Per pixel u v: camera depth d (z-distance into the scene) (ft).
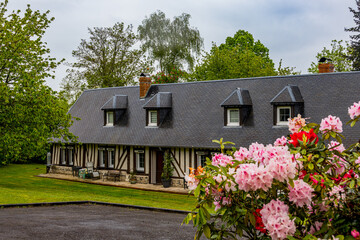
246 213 12.31
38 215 41.55
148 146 83.41
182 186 77.77
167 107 85.66
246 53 129.70
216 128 76.33
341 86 69.26
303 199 11.62
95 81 138.00
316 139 12.91
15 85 69.67
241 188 11.47
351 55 135.33
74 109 108.37
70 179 92.73
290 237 10.66
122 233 33.53
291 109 68.64
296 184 11.57
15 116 67.67
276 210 11.22
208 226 12.68
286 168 11.16
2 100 68.44
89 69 139.44
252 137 70.54
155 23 142.31
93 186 83.05
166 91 91.76
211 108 80.94
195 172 12.96
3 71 72.38
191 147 75.46
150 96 93.40
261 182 11.13
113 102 93.86
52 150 104.27
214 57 128.47
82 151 96.48
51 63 74.79
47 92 70.69
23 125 69.21
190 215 12.81
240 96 74.74
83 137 95.81
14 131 68.69
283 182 11.73
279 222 10.91
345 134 61.52
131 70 141.08
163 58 142.61
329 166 12.66
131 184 83.61
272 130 69.82
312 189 11.65
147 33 142.51
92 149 94.32
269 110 73.20
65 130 76.43
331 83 70.69
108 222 38.65
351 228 11.95
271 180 11.18
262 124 71.77
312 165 12.16
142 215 44.34
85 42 139.13
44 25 76.79
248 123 73.41
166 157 79.46
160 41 142.10
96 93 107.86
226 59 127.24
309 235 10.89
